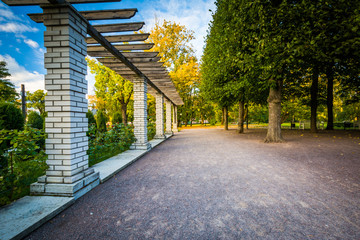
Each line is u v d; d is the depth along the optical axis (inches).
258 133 563.2
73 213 90.2
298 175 144.6
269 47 240.2
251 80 335.0
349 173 146.2
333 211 87.8
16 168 126.6
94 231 74.5
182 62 997.8
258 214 86.3
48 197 103.1
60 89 111.3
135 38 164.6
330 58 226.7
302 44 223.8
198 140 426.9
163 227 76.7
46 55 111.9
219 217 84.1
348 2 214.1
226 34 325.1
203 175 150.1
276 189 116.6
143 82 272.1
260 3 249.3
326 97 628.1
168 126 594.6
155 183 133.0
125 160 196.9
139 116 272.7
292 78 465.4
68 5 108.4
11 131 123.8
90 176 123.0
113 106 1055.0
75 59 117.2
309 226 75.7
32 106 1585.9
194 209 92.3
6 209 88.0
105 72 685.3
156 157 231.5
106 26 149.7
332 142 314.7
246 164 183.8
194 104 1312.7
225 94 447.5
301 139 365.1
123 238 69.4
